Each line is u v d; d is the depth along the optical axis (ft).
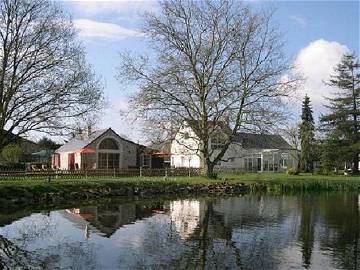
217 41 149.69
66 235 70.59
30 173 139.23
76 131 119.75
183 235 71.26
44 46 112.88
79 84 117.80
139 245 63.87
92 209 101.04
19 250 60.95
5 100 108.78
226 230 75.92
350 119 254.88
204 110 152.56
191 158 244.22
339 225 81.97
